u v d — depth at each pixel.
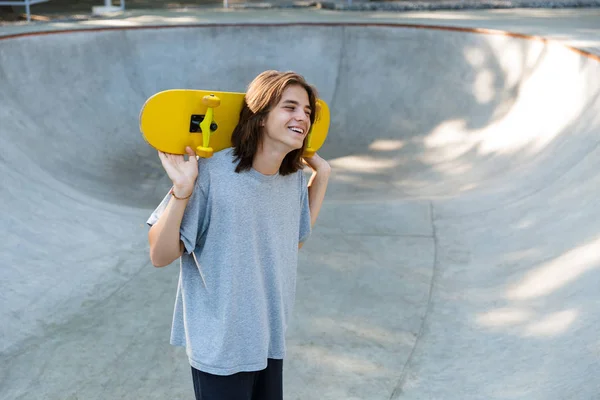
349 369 3.21
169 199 1.70
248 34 10.77
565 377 2.68
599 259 3.57
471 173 7.57
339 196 7.67
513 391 2.76
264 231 1.77
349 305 3.93
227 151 1.72
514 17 12.06
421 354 3.32
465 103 9.09
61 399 3.02
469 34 9.59
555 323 3.19
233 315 1.75
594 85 6.36
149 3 15.01
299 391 3.04
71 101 8.92
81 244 4.88
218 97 1.66
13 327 3.65
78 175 7.71
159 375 3.22
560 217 4.48
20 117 7.95
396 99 9.83
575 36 8.89
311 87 1.70
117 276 4.40
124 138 9.03
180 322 1.91
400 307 3.87
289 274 1.89
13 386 3.12
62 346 3.49
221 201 1.68
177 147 1.65
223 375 1.77
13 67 8.40
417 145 8.91
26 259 4.44
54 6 14.23
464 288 4.02
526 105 8.07
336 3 14.12
